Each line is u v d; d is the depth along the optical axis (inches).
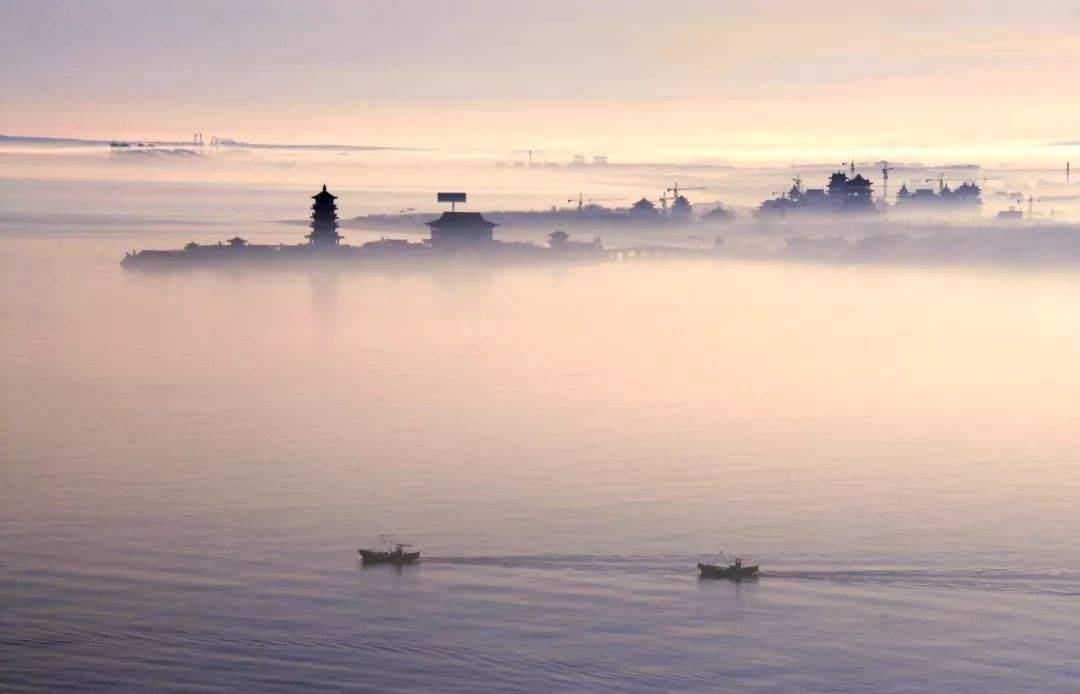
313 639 4692.4
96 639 4690.0
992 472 7140.8
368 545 5713.6
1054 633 4694.9
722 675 4402.1
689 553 5585.6
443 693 4291.3
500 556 5546.3
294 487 6756.9
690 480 6914.4
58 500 6491.1
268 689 4350.4
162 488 6747.1
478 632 4741.6
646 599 5019.7
